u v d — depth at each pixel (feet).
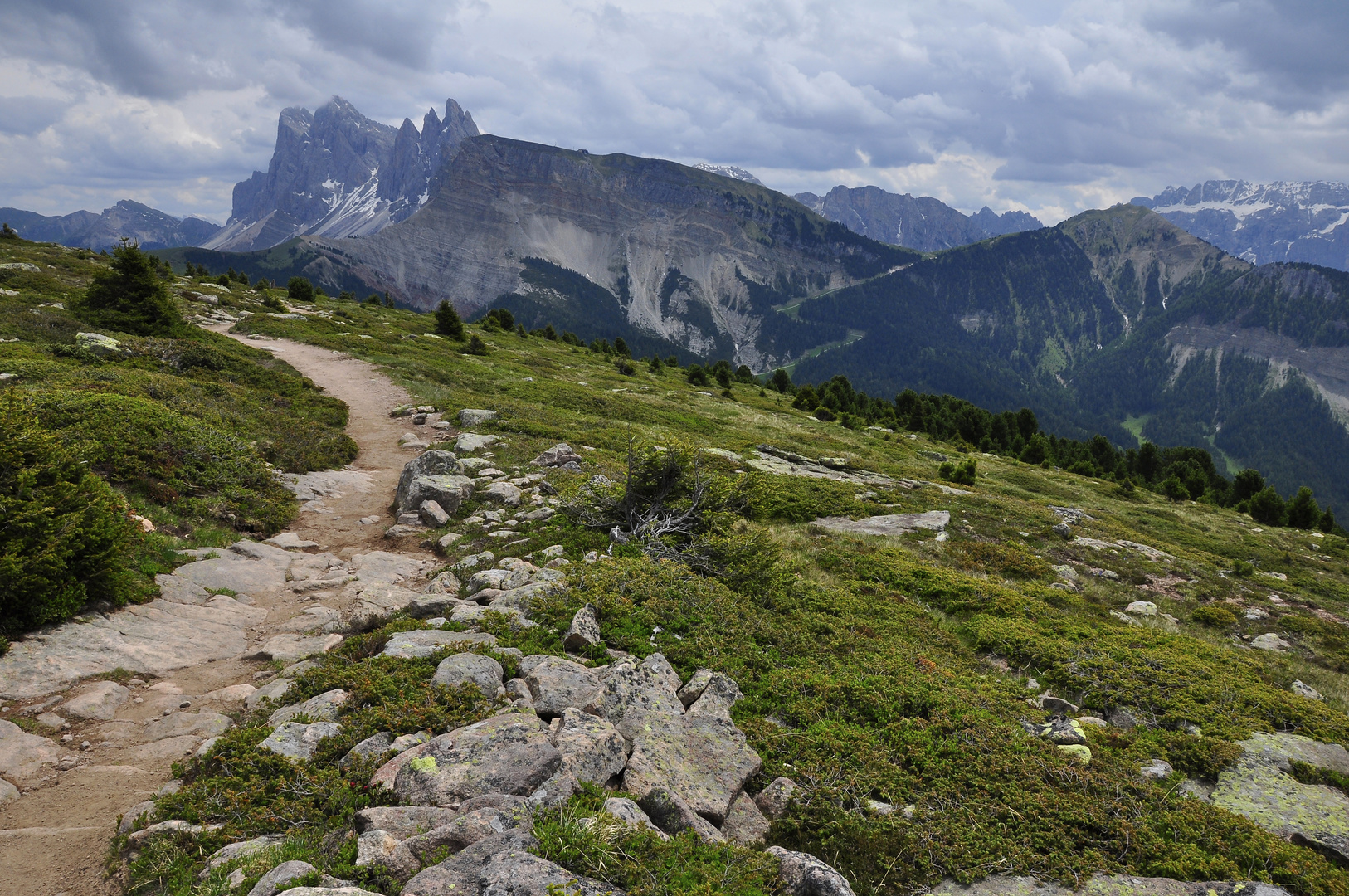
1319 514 219.20
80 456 41.63
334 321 223.30
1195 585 87.25
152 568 42.63
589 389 184.65
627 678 29.96
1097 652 50.03
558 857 18.49
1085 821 26.23
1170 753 34.09
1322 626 75.61
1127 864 24.44
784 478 109.91
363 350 175.63
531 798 21.07
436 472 73.31
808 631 45.85
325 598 45.75
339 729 26.63
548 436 105.70
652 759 25.35
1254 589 92.84
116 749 27.20
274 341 176.14
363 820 19.75
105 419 59.36
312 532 61.36
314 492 71.41
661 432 135.54
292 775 23.54
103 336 107.76
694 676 34.71
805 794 26.25
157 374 90.02
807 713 32.99
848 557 72.18
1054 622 59.06
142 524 47.67
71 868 20.63
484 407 121.39
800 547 75.92
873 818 25.63
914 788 28.07
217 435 68.90
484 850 18.08
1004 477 186.39
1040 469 235.20
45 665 31.12
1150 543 109.09
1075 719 39.27
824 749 29.73
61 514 36.17
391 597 43.11
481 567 50.90
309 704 28.71
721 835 23.09
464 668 30.66
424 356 185.06
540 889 16.28
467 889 16.53
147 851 20.18
